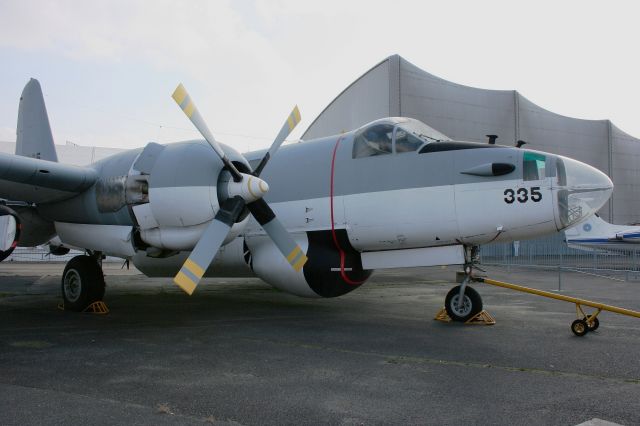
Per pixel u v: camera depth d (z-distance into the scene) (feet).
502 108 96.99
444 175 23.72
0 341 20.12
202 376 15.03
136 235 24.98
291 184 27.58
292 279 26.58
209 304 32.32
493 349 18.72
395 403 12.62
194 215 22.07
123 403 12.52
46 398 12.87
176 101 21.65
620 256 72.95
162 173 22.62
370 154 25.81
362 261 26.53
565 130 107.14
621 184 115.14
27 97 39.68
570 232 74.13
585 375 15.21
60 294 37.96
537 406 12.41
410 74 85.35
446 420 11.45
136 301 33.88
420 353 18.10
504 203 22.49
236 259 28.73
